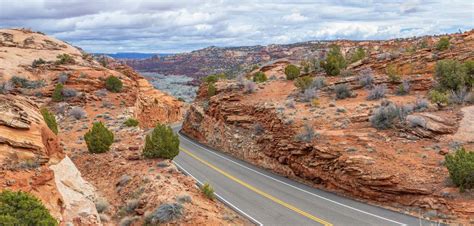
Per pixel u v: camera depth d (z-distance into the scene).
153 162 22.12
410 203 16.45
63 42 79.00
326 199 18.73
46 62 57.62
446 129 21.11
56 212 11.51
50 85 47.44
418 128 21.50
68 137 30.88
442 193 15.76
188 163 28.23
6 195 9.21
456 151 17.16
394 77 31.72
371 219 15.46
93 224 12.91
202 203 16.53
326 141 22.25
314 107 29.30
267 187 21.41
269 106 30.98
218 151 33.78
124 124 36.03
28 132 12.66
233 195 19.67
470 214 14.42
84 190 15.27
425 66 33.94
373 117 23.77
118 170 21.05
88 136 24.73
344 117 25.62
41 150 12.48
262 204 18.06
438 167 17.75
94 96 46.41
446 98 24.92
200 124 41.41
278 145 25.81
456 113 23.19
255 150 29.12
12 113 12.68
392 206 16.92
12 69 51.25
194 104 46.69
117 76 54.69
